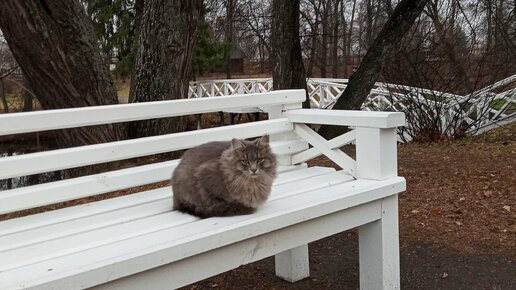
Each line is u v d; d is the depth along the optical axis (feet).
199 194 8.01
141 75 28.43
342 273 12.63
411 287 11.56
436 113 33.37
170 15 27.71
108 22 55.11
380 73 32.86
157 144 10.02
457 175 21.49
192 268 7.04
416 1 31.17
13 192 8.30
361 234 10.12
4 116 8.27
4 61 57.21
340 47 81.46
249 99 11.29
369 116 9.84
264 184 8.03
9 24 21.35
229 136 10.94
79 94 23.30
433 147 30.07
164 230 7.39
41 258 6.40
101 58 24.31
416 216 16.80
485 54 36.19
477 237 14.57
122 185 9.57
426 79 33.86
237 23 80.43
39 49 21.84
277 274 12.46
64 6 22.09
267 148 8.23
